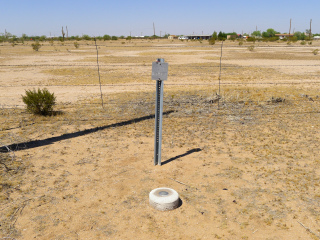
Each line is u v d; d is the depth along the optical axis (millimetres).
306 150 7098
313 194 5176
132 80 19578
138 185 5594
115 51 47531
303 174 5887
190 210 4801
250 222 4473
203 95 13750
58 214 4695
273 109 11023
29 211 4750
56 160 6648
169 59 33344
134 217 4629
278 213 4672
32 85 17609
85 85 17438
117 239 4137
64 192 5328
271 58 34562
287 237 4137
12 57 35688
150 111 11016
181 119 9859
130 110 11164
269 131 8523
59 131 8664
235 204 4938
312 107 11273
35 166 6336
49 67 26375
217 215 4660
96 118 10062
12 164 6375
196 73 22594
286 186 5453
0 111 11070
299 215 4613
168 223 4480
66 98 13750
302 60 32125
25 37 110375
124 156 6887
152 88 16422
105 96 14070
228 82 18531
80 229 4348
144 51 47094
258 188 5406
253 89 15445
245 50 48562
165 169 6230
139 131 8664
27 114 10625
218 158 6738
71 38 89938
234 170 6129
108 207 4895
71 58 34781
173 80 19359
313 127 8812
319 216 4574
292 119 9695
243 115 10273
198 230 4312
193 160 6652
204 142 7738
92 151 7176
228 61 31391
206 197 5164
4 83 18469
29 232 4266
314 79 19266
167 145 7551
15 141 7777
